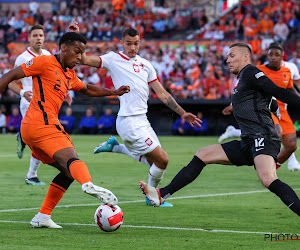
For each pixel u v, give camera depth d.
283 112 14.10
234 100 8.59
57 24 43.34
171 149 24.30
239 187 13.55
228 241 7.44
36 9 47.75
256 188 13.38
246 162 8.63
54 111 8.18
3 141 29.00
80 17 44.09
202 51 37.19
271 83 8.11
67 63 8.28
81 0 45.53
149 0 46.91
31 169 13.64
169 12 46.34
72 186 13.35
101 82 35.31
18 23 44.59
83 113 33.53
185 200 11.41
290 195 7.78
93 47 37.50
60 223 8.70
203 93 33.69
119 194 12.23
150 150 10.84
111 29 42.91
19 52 39.97
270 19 40.06
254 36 37.47
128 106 10.99
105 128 32.75
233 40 37.16
